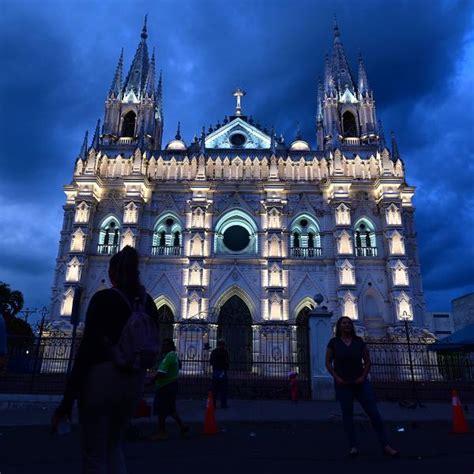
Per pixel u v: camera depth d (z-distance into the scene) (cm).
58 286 4884
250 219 5138
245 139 5806
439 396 2339
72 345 1811
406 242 5100
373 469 764
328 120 6006
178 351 4328
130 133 6103
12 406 1817
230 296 4850
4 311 5078
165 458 896
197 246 4816
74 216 5044
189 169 5319
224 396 1842
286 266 4872
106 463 424
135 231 4862
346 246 4781
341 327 978
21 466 807
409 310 4494
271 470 765
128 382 424
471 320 5197
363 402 929
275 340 4384
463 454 918
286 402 2042
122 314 439
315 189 5219
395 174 5256
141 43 6838
